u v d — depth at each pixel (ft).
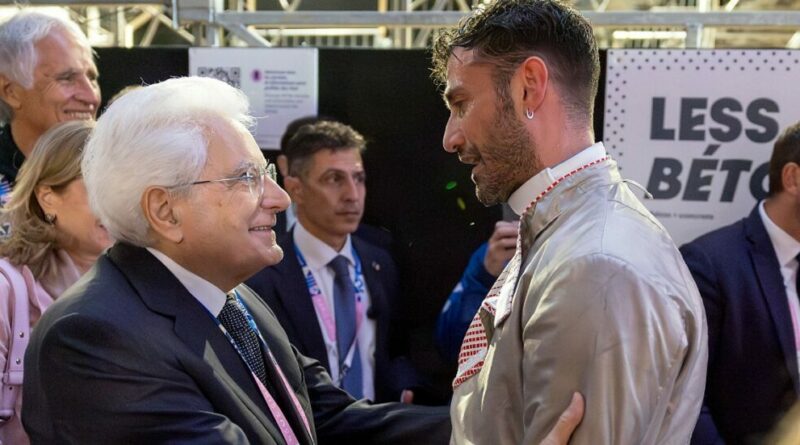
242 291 5.60
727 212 8.61
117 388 4.21
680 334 3.93
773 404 7.91
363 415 5.87
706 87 8.51
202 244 4.66
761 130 8.47
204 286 4.80
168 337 4.45
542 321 3.96
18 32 8.34
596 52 4.55
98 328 4.28
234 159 4.64
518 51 4.34
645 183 8.70
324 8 10.77
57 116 8.45
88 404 4.22
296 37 12.68
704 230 8.65
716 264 8.05
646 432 3.91
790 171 7.89
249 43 9.42
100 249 6.43
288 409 5.00
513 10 4.43
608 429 3.76
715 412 8.11
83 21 10.95
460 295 8.65
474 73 4.44
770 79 8.40
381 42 12.19
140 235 4.70
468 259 9.25
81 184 6.27
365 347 8.74
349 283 8.64
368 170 9.26
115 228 4.72
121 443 4.20
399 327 9.25
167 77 9.30
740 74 8.45
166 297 4.60
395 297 9.12
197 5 9.25
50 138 6.35
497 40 4.37
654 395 3.87
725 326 7.98
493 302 4.58
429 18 9.12
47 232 6.32
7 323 5.98
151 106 4.61
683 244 8.45
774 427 7.90
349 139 8.61
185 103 4.65
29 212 6.36
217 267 4.76
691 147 8.60
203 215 4.59
